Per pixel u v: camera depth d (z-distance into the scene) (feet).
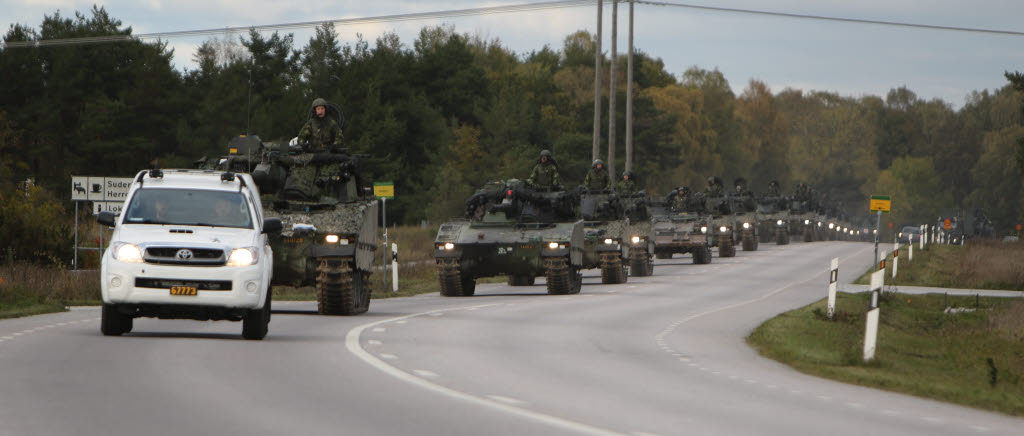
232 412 104.78
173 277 169.37
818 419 115.14
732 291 371.56
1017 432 113.60
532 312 267.39
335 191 270.05
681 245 556.51
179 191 183.11
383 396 118.01
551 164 380.37
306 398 115.14
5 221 377.91
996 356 223.30
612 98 626.64
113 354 150.10
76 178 379.55
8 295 269.64
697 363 169.37
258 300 172.96
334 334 193.36
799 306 305.12
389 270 468.75
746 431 104.78
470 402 115.24
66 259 387.34
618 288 387.75
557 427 101.50
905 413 123.65
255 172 260.01
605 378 144.25
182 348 160.04
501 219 363.97
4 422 96.32
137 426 95.86
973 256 579.89
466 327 217.97
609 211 425.69
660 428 104.27
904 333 263.08
